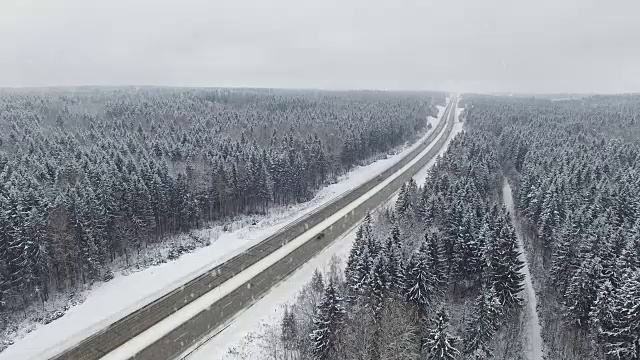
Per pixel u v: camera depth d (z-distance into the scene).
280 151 111.56
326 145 124.44
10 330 52.56
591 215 66.75
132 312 55.06
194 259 71.06
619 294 45.47
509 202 102.50
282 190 101.38
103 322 52.88
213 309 55.62
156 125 138.50
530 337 55.25
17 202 58.66
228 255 72.31
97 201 66.44
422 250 53.59
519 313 57.19
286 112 182.00
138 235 73.06
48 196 65.69
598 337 48.00
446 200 75.81
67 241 61.25
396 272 51.97
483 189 93.12
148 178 77.31
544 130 161.50
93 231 64.81
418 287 50.09
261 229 84.38
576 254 57.75
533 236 78.69
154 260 70.50
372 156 151.50
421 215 75.94
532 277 68.50
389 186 114.25
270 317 54.00
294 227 85.31
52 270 61.50
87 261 63.16
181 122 145.75
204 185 87.19
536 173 90.94
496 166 116.75
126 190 71.25
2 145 101.12
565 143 132.00
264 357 47.31
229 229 84.56
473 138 136.50
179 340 49.09
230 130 137.62
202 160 98.12
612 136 155.88
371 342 43.53
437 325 43.25
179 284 62.38
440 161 110.38
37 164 77.56
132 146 106.56
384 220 77.75
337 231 82.81
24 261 56.56
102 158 85.62
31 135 108.44
